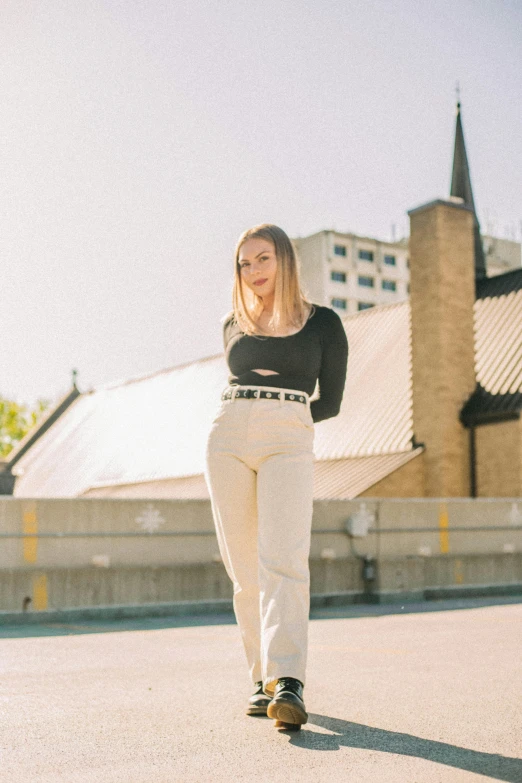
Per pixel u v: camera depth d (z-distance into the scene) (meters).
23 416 86.75
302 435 3.38
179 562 8.88
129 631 7.08
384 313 34.75
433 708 3.69
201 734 3.22
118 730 3.28
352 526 9.88
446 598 10.70
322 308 3.53
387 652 5.43
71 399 54.97
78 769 2.75
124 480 38.44
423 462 25.86
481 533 11.16
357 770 2.75
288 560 3.28
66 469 45.03
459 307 26.45
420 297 26.81
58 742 3.09
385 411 28.59
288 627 3.23
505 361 26.64
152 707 3.71
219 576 9.15
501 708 3.68
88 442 46.31
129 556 8.57
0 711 3.62
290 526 3.29
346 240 94.81
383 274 96.06
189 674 4.61
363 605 9.90
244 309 3.47
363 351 33.16
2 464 46.16
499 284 30.56
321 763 2.83
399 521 10.39
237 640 6.30
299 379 3.39
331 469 27.11
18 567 7.94
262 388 3.36
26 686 4.23
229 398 3.42
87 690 4.12
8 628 7.43
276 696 3.16
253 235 3.44
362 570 10.09
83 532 8.32
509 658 5.12
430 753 2.96
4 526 7.92
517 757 2.91
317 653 5.41
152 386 46.53
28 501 8.05
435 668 4.76
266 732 3.25
